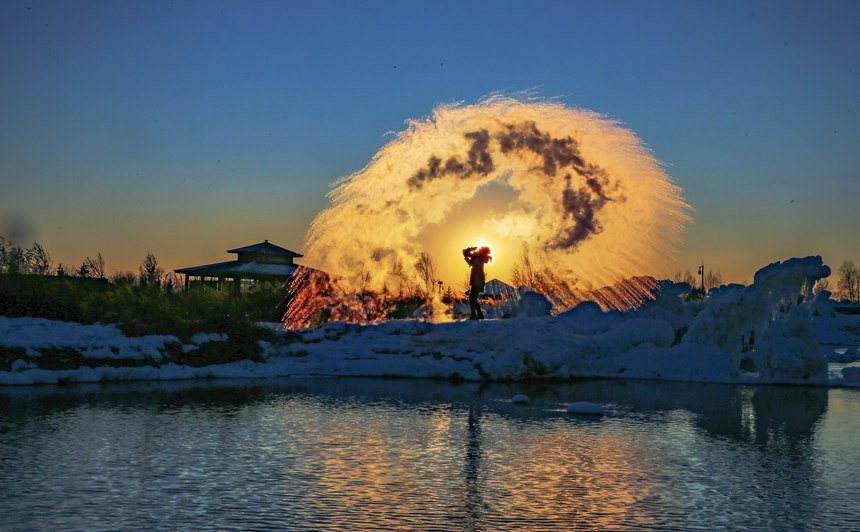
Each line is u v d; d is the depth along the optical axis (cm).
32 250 3816
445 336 3188
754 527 1057
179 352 2764
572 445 1619
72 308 2948
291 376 2891
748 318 3159
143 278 4938
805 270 3047
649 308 3731
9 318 2766
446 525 1045
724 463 1459
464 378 2898
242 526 1021
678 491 1243
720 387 2839
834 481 1319
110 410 1928
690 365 3133
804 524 1073
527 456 1499
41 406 1959
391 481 1280
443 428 1797
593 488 1256
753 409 2216
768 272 3116
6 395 2139
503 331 3178
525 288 4159
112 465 1346
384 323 3334
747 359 3656
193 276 5934
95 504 1107
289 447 1535
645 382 3006
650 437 1727
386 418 1928
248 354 2938
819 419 2028
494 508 1130
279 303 4250
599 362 3181
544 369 3014
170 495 1162
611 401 2370
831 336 7138
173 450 1481
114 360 2581
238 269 5622
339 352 3106
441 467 1391
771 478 1338
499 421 1917
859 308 9544
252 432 1689
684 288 3806
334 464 1395
